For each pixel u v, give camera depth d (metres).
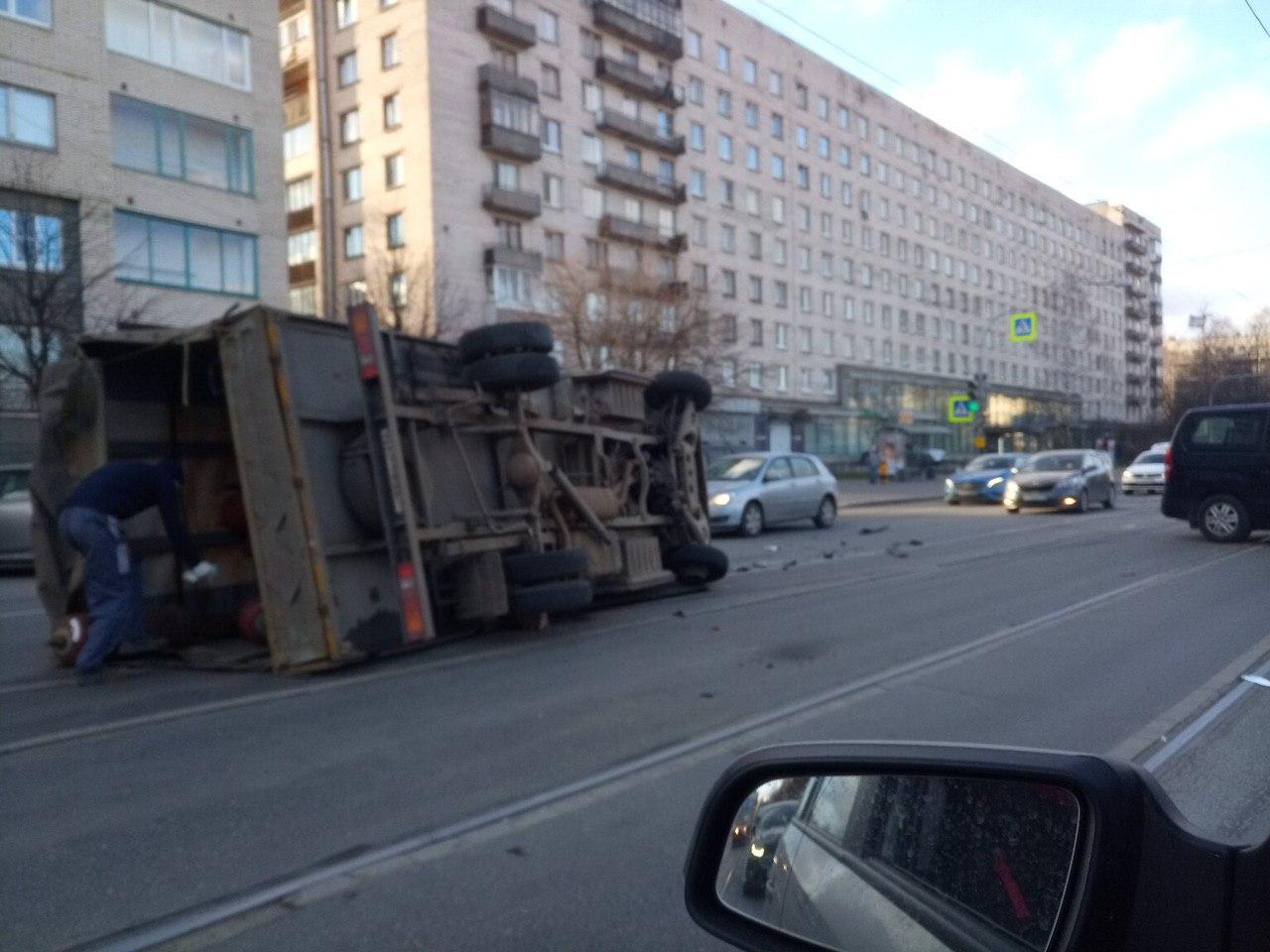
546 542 10.47
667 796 5.52
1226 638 9.41
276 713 7.31
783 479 22.19
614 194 50.84
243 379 8.58
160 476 8.70
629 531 12.11
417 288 35.12
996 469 33.28
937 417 72.75
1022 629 10.04
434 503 9.38
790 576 14.50
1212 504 17.38
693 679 8.18
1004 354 80.31
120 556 8.56
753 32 59.50
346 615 8.53
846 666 8.55
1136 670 8.20
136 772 6.02
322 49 45.47
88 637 8.44
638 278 39.28
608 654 9.23
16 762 6.24
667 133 54.06
